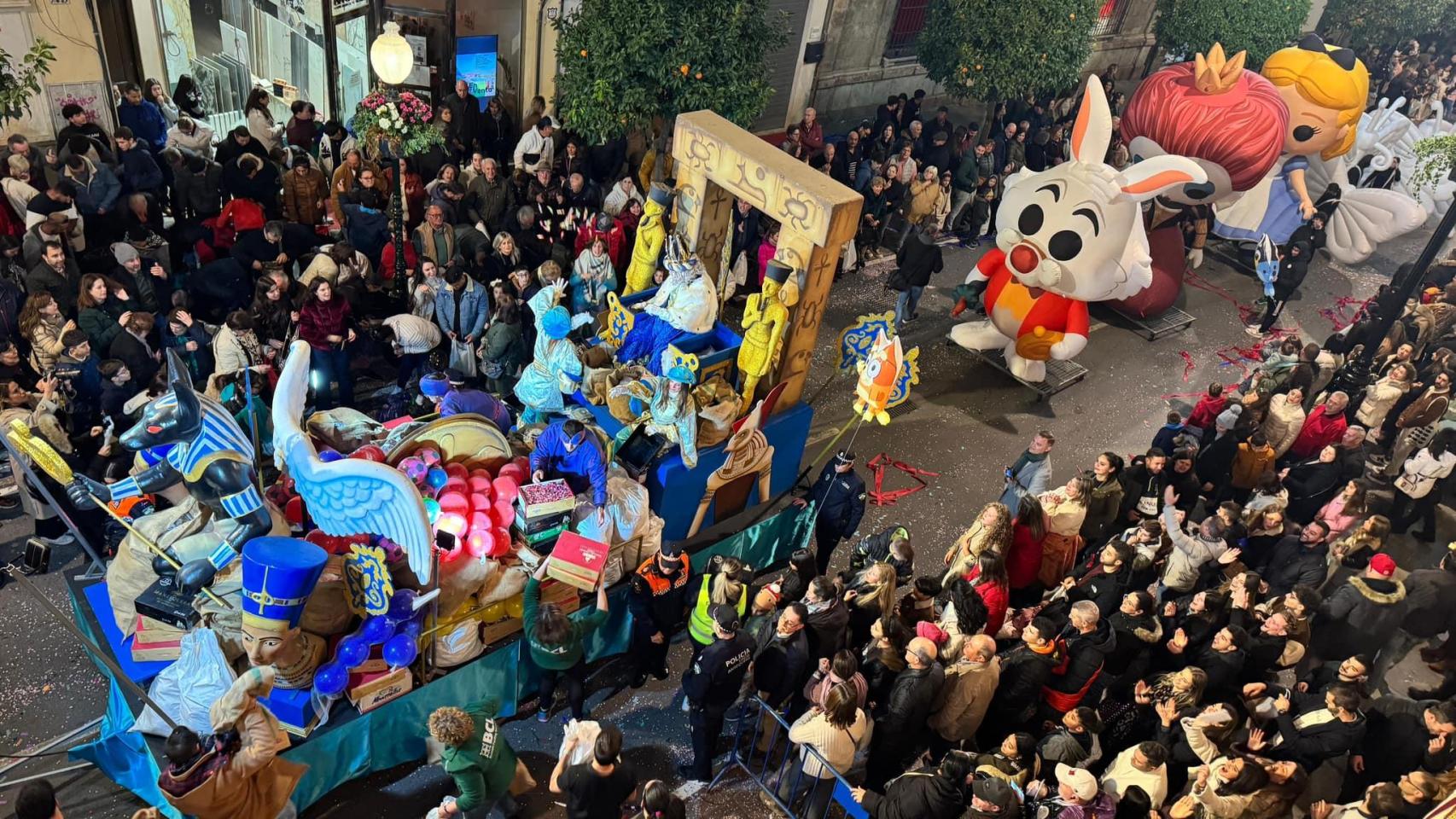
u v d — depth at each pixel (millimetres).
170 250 10516
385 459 6781
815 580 6770
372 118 10016
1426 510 9922
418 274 9758
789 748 6902
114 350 8227
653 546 7727
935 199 14180
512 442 7871
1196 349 13812
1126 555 7566
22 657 7105
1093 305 14312
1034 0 14609
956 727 6641
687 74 11703
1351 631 7691
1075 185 10500
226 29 14555
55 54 11062
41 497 7332
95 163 9820
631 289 9625
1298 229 13891
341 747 6367
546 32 14008
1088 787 5523
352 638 6137
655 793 5363
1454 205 10391
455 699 6816
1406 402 10867
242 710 5340
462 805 5984
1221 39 18125
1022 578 8188
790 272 8219
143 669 6406
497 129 13336
